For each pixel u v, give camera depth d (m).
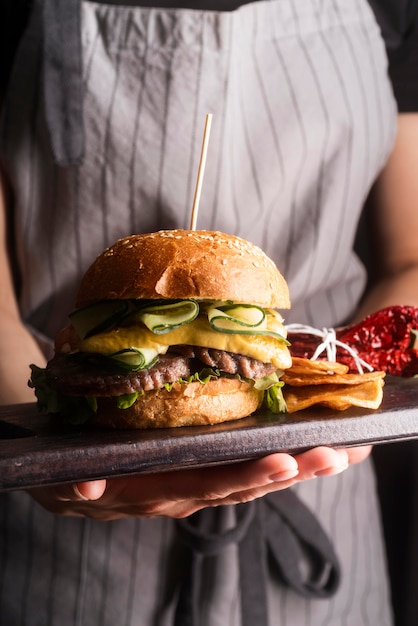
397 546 1.05
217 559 0.73
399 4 0.86
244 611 0.71
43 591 0.74
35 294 0.77
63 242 0.76
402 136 0.87
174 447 0.52
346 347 0.64
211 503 0.56
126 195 0.75
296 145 0.77
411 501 1.02
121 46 0.75
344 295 0.83
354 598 0.80
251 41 0.77
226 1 0.78
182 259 0.55
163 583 0.74
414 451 1.01
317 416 0.57
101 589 0.74
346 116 0.79
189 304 0.54
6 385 0.69
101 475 0.50
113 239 0.76
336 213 0.80
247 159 0.77
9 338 0.73
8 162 0.76
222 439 0.53
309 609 0.76
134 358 0.53
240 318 0.55
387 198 0.88
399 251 0.87
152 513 0.56
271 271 0.57
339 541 0.79
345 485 0.79
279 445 0.54
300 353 0.66
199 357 0.55
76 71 0.72
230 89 0.75
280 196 0.78
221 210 0.76
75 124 0.72
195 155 0.75
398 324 0.67
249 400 0.57
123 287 0.54
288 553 0.73
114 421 0.55
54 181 0.75
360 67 0.81
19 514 0.74
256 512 0.72
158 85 0.74
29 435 0.55
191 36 0.74
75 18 0.73
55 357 0.59
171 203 0.75
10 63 0.79
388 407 0.59
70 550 0.74
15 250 0.81
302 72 0.78
